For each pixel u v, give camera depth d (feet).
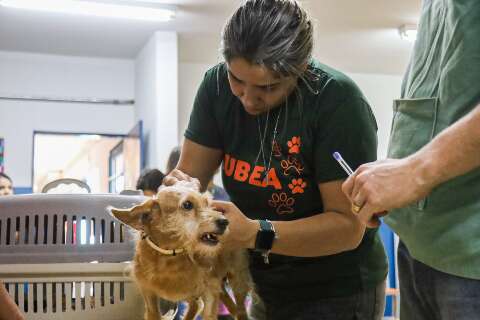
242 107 5.19
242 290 5.62
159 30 19.17
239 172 5.28
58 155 34.45
